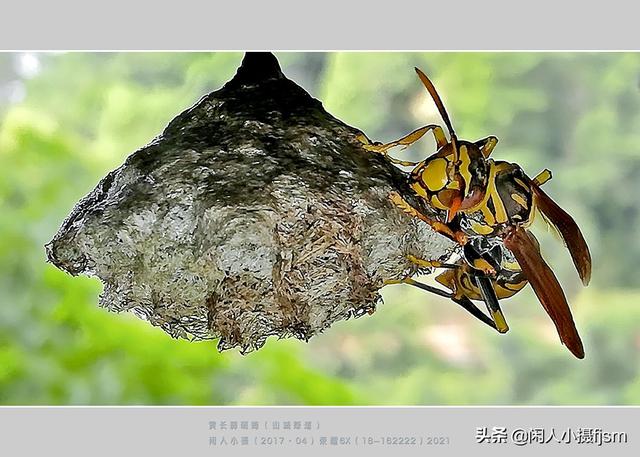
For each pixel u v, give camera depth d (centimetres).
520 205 18
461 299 19
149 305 18
